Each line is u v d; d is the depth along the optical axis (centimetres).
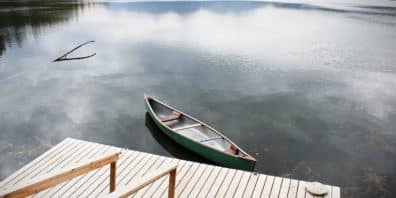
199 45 2355
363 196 780
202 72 1733
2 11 3709
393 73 1786
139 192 571
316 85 1571
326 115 1234
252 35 2794
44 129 1086
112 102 1327
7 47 2198
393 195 784
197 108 1277
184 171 644
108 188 580
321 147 1002
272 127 1126
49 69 1753
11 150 948
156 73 1708
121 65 1842
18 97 1356
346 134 1091
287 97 1409
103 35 2644
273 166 898
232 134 1070
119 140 1031
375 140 1052
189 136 970
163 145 1010
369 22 3662
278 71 1780
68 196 554
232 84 1557
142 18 3628
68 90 1451
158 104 1150
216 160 852
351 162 925
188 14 4091
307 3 6097
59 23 3147
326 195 573
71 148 720
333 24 3516
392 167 904
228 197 570
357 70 1830
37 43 2325
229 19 3769
